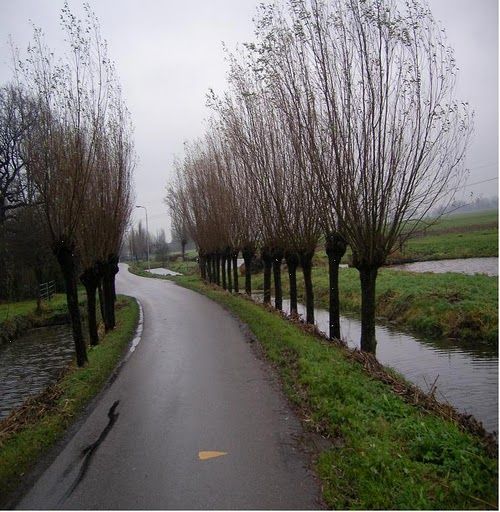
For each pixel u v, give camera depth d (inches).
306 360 388.5
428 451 221.8
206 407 322.7
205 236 1317.7
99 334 755.4
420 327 694.5
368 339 426.6
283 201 621.9
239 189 920.3
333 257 514.0
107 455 255.6
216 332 629.6
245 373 406.0
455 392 409.4
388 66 383.6
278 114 590.6
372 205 402.6
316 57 416.2
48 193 470.9
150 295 1289.4
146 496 208.7
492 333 583.2
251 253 1016.2
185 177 1403.8
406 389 327.9
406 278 1045.2
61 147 467.8
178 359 480.1
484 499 184.9
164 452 253.4
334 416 271.6
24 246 1291.8
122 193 695.1
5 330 947.3
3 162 1284.4
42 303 1259.8
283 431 271.6
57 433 292.0
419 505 178.7
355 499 192.5
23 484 229.8
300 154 501.0
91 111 524.4
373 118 390.6
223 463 235.1
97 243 617.3
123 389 386.0
